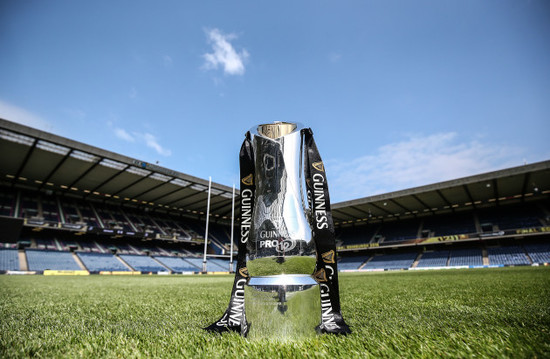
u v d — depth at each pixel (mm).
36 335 1530
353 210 37969
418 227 39094
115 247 32531
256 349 1119
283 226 1312
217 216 44781
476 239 29750
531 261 26312
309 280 1287
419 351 1099
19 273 20906
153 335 1512
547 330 1342
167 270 30391
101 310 2650
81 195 33469
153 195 33531
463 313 2014
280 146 1479
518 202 33906
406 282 6895
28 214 27984
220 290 5555
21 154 22078
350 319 1928
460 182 27906
